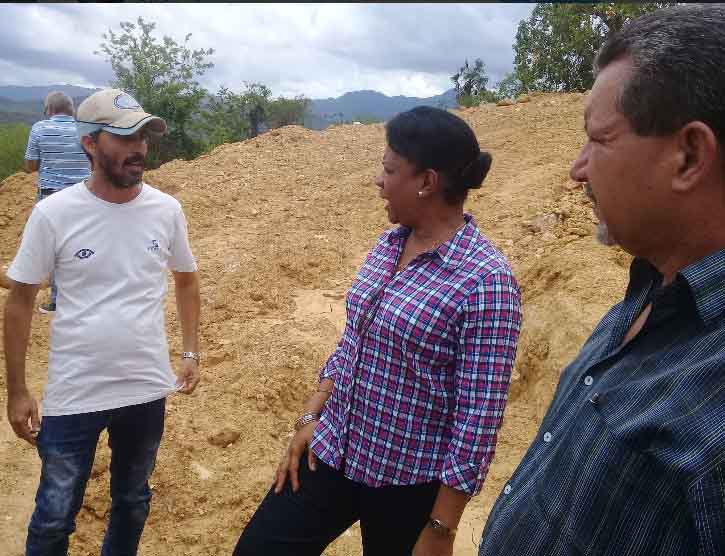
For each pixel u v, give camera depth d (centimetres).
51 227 238
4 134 1510
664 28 100
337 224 794
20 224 850
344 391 208
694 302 100
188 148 2050
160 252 262
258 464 385
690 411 94
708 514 87
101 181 244
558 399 140
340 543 324
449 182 195
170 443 390
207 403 435
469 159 194
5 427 417
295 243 731
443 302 187
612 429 106
